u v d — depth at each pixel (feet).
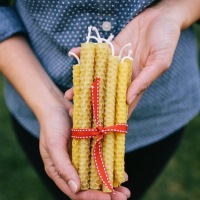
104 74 1.51
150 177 2.20
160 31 1.61
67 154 1.55
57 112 1.70
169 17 1.67
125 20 1.70
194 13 1.77
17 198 3.08
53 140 1.59
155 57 1.56
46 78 1.83
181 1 1.76
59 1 1.68
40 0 1.71
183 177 3.16
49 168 1.64
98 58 1.50
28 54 1.86
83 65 1.50
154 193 3.07
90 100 1.49
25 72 1.81
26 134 2.15
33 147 2.14
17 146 3.36
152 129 1.99
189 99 2.06
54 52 1.83
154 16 1.69
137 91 1.51
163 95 1.92
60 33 1.75
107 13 1.69
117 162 1.49
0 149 3.34
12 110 2.13
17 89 1.84
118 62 1.51
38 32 1.83
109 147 1.48
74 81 1.52
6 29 1.85
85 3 1.66
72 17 1.71
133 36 1.68
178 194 3.07
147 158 2.11
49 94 1.77
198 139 3.40
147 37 1.64
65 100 1.79
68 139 1.63
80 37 1.74
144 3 1.67
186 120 2.09
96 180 1.47
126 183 2.18
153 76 1.54
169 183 3.13
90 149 1.49
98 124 1.46
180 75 1.95
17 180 3.17
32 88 1.79
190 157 3.29
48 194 3.10
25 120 2.08
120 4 1.67
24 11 1.83
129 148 2.00
